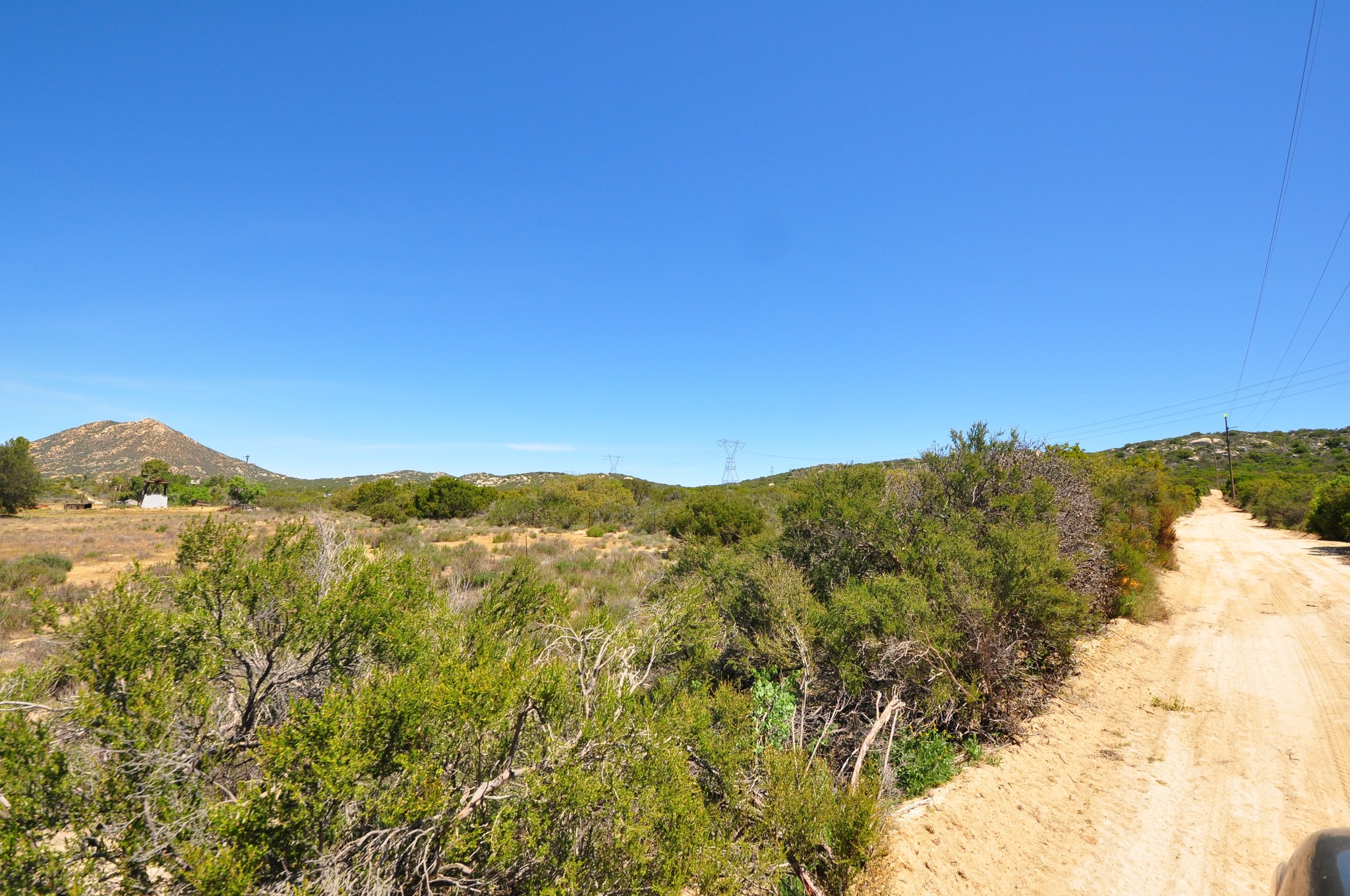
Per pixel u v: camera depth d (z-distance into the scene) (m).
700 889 3.65
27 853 2.82
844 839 4.18
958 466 10.75
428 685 3.42
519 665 3.99
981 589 7.65
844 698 7.03
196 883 2.65
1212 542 29.52
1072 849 5.00
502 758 3.81
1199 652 10.95
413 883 3.24
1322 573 18.98
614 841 3.55
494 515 38.53
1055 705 8.22
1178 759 6.66
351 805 3.01
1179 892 4.46
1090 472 13.87
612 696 4.20
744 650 8.02
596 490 47.38
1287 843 5.04
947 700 6.99
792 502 10.14
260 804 2.85
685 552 11.48
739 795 4.71
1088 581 10.95
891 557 9.14
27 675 3.89
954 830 5.18
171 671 3.91
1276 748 6.84
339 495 48.12
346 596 4.53
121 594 4.00
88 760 3.29
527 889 3.39
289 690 4.60
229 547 4.57
